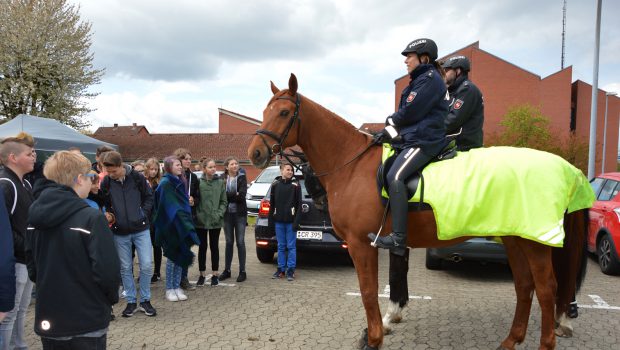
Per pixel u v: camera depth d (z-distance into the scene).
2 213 2.60
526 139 32.31
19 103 22.78
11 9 22.81
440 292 5.71
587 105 37.88
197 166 17.25
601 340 4.00
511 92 37.22
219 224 5.98
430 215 3.39
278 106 3.69
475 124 4.00
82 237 2.36
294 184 6.40
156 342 4.07
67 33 23.77
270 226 7.01
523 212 3.14
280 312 4.93
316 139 3.79
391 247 3.29
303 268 7.23
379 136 3.64
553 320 3.29
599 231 6.91
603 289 5.83
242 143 36.00
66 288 2.34
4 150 3.51
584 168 30.44
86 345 2.37
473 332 4.28
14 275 2.59
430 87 3.40
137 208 4.86
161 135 38.22
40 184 2.67
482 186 3.24
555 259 3.86
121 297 5.59
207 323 4.59
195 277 6.68
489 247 6.05
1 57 22.00
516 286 3.71
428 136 3.41
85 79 24.27
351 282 6.28
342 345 3.97
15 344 3.62
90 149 9.27
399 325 4.49
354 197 3.61
